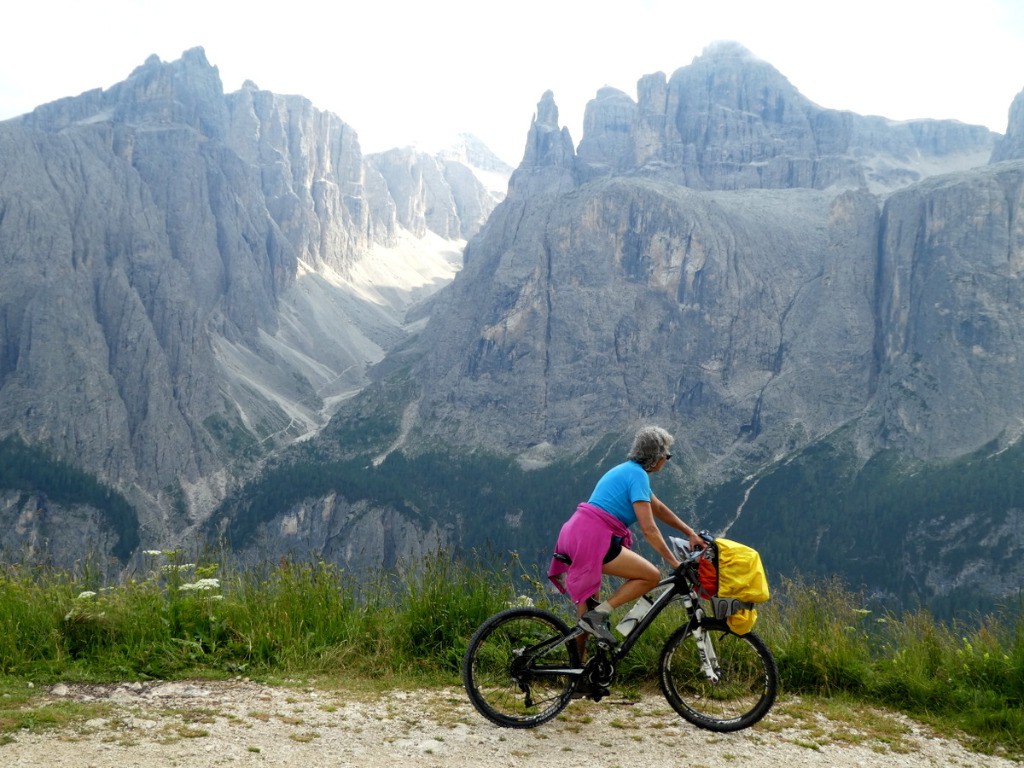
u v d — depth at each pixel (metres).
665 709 11.27
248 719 9.87
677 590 10.55
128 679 11.18
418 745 9.41
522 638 10.54
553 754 9.48
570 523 10.29
